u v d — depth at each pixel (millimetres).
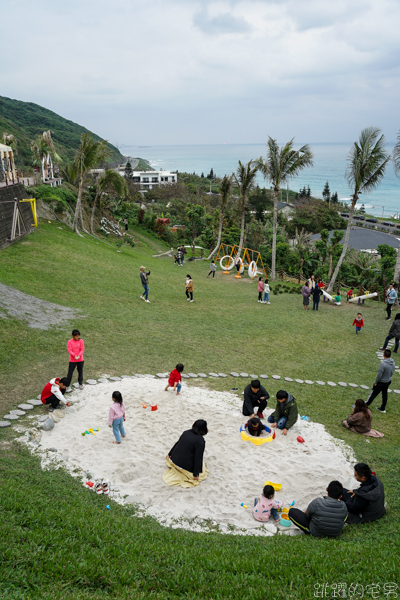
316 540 5633
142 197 98125
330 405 10977
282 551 5133
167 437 8117
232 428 8688
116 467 6957
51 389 8617
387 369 10617
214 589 4191
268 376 12703
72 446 7457
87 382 10469
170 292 24094
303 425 9383
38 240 26297
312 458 7805
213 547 5129
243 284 31281
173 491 6555
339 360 15125
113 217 54719
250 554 5031
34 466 6664
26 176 40031
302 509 6426
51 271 20922
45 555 4285
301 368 13875
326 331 19047
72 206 41312
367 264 41969
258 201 105375
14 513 4969
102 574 4180
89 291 19844
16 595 3635
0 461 6574
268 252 43094
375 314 23109
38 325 13828
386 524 6074
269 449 8000
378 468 7832
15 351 11500
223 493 6637
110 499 6191
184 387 10938
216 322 18828
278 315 21594
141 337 15008
